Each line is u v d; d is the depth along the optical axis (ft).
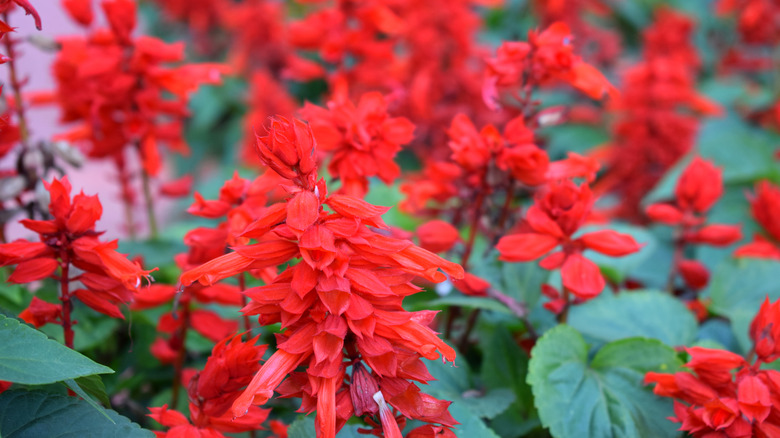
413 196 2.35
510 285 2.37
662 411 2.16
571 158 2.21
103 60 2.40
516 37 2.36
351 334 1.80
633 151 3.66
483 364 2.32
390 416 1.75
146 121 2.54
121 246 2.68
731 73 5.41
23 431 1.85
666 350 2.21
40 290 2.42
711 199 2.54
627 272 2.70
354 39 2.94
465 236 2.85
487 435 2.06
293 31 2.98
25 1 1.87
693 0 6.73
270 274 2.06
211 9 5.77
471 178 2.28
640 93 3.67
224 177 3.89
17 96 2.38
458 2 3.77
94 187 6.15
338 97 2.17
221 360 1.86
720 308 2.59
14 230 3.78
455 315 2.37
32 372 1.76
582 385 2.19
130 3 2.46
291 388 1.79
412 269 1.75
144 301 2.19
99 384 1.88
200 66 2.47
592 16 6.40
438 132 3.56
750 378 1.91
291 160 1.72
